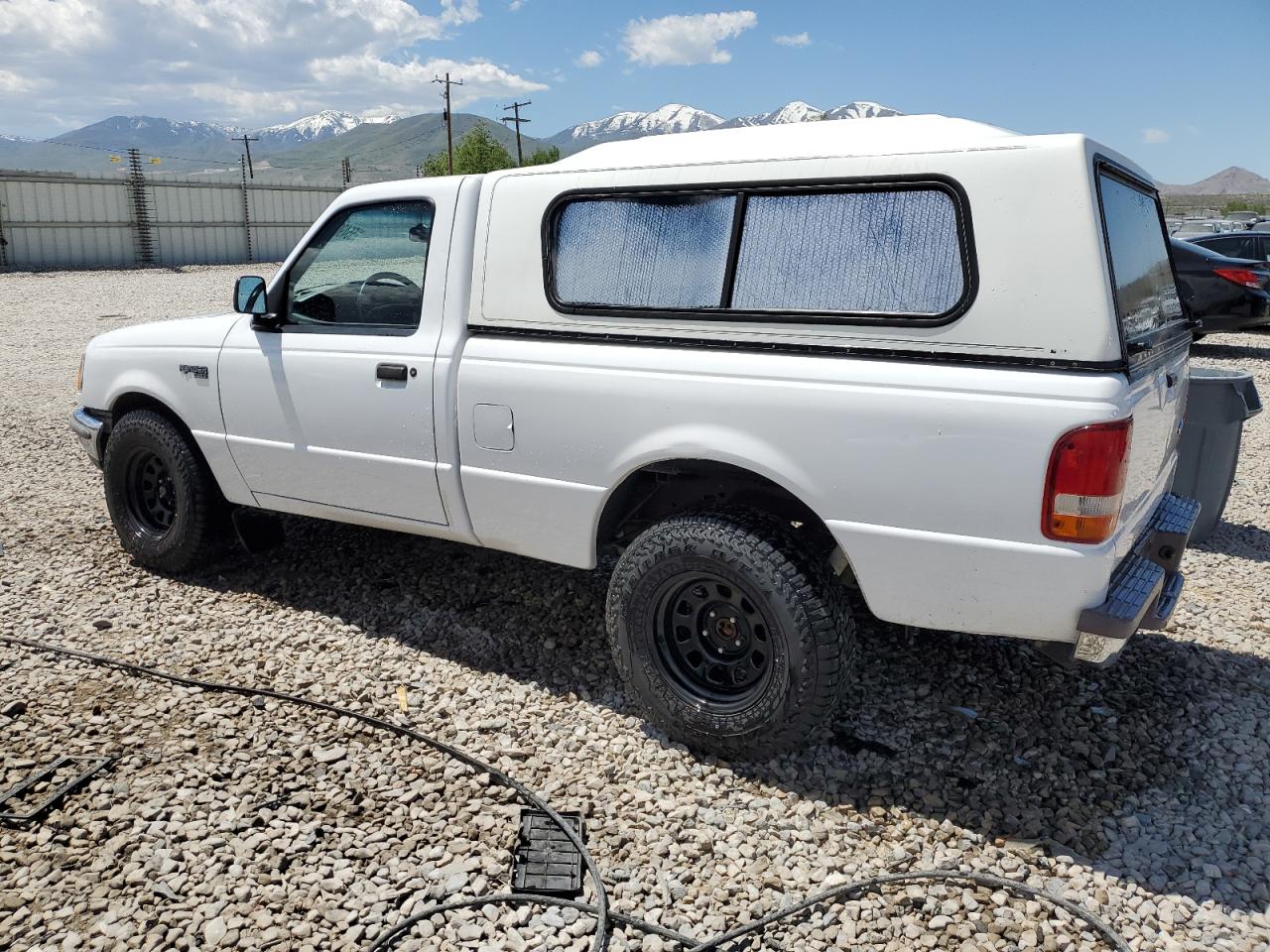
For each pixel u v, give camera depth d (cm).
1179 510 357
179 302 1922
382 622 433
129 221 3203
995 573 273
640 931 252
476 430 359
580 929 250
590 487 336
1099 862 277
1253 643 421
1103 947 245
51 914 252
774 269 302
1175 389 338
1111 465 256
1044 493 262
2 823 287
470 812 297
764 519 310
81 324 1559
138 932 247
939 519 277
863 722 351
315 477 415
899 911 259
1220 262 1217
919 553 282
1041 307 262
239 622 432
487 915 255
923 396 274
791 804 304
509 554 511
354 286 399
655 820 295
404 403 375
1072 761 328
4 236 2928
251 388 425
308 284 414
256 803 300
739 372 302
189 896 260
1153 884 268
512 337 354
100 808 296
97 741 333
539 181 346
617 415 324
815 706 301
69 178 3036
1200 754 332
